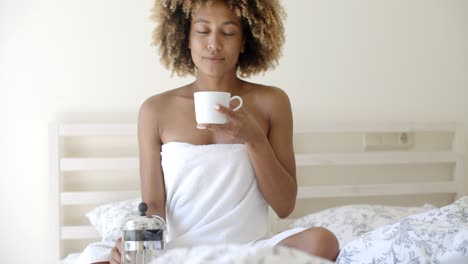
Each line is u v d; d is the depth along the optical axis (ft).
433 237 4.41
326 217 7.41
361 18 8.98
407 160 8.89
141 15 8.44
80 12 8.32
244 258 2.30
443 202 9.18
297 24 8.81
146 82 8.43
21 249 8.17
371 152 8.91
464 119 9.25
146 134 5.38
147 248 4.28
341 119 8.92
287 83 8.78
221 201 5.00
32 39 8.23
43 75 8.25
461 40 9.26
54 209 7.99
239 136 4.74
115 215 7.39
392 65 9.06
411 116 9.12
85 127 8.07
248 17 5.22
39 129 8.22
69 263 7.24
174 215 5.09
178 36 5.64
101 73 8.36
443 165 9.23
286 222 8.30
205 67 5.14
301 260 2.37
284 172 5.10
